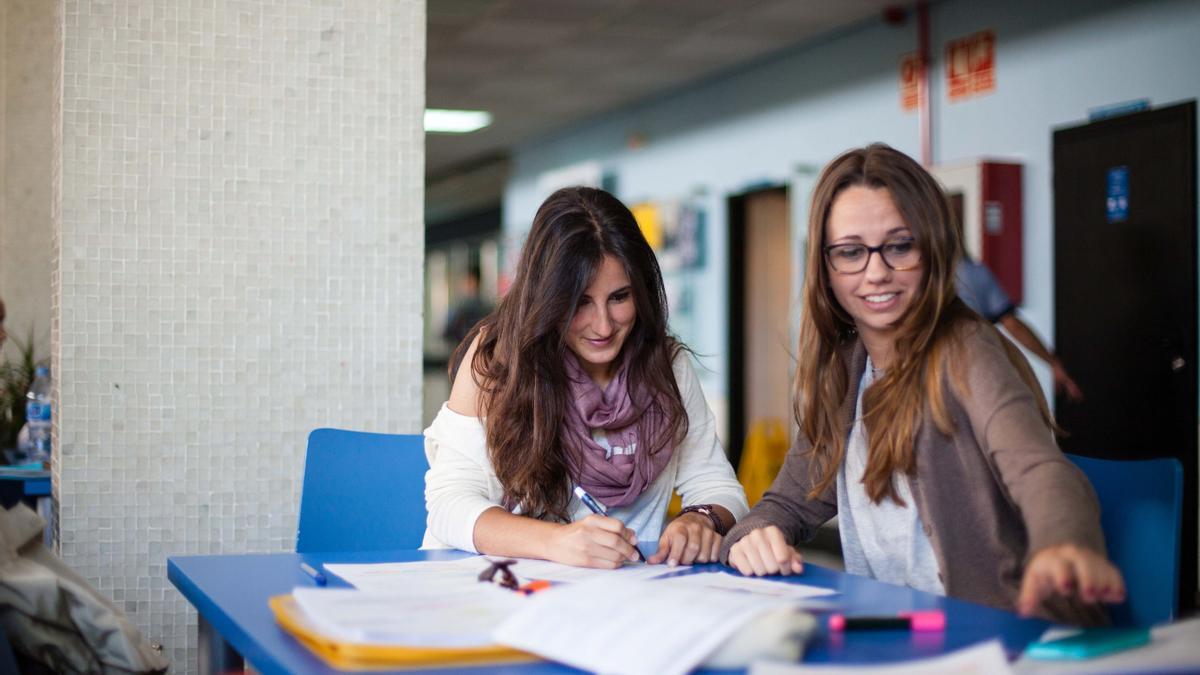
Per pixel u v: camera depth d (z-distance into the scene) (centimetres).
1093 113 543
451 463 194
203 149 270
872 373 178
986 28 604
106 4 262
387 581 141
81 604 148
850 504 179
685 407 208
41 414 392
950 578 162
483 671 102
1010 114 590
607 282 187
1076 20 551
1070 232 516
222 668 146
